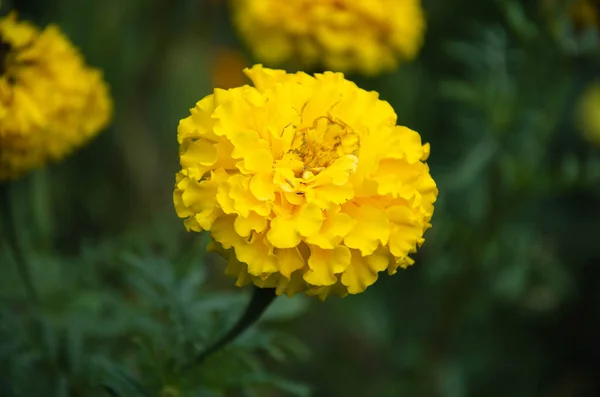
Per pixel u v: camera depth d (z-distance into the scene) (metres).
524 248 0.71
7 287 0.55
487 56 0.68
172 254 0.64
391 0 0.62
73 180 0.75
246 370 0.47
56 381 0.50
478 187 0.73
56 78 0.51
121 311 0.54
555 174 0.63
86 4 0.74
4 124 0.48
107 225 0.76
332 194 0.41
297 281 0.41
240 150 0.40
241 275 0.41
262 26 0.61
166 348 0.47
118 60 0.75
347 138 0.43
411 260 0.42
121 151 0.76
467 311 0.73
